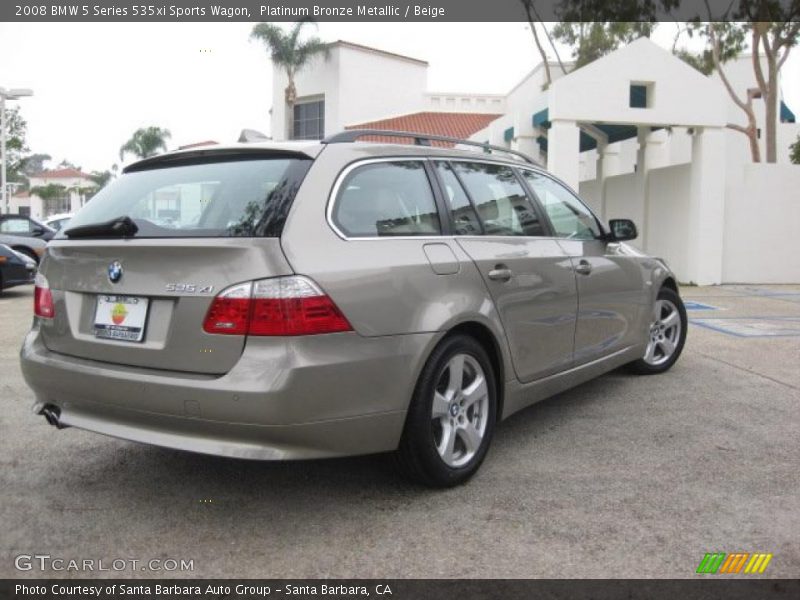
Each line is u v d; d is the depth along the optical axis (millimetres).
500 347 3912
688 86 13094
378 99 28188
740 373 6133
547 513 3398
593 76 12859
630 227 5012
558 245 4570
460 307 3572
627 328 5312
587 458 4121
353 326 3104
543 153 18562
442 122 26938
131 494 3650
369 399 3176
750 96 18078
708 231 13352
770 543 3111
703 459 4098
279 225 3078
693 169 13484
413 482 3639
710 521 3312
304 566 2943
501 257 3977
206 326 3008
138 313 3219
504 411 4055
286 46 26297
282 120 28688
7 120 30031
